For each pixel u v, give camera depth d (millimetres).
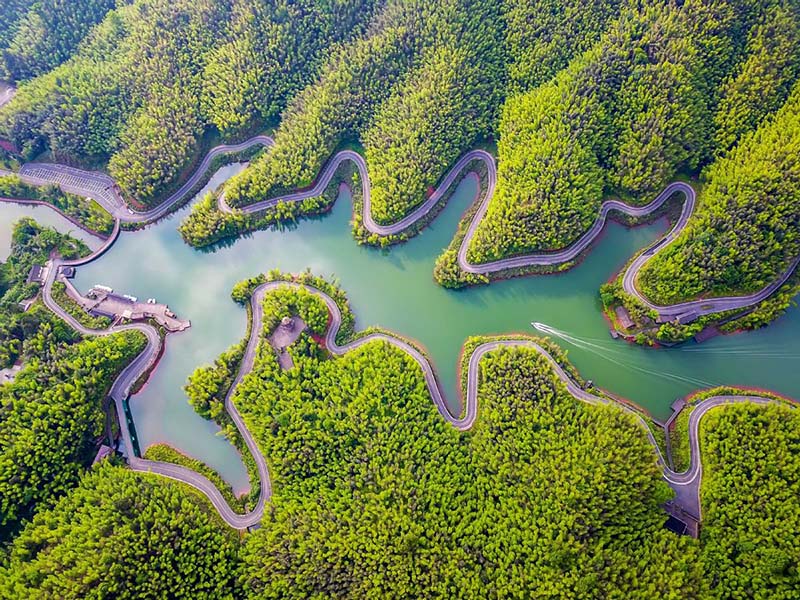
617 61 125438
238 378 116938
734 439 100125
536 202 119812
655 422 110000
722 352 115312
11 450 101688
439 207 131625
